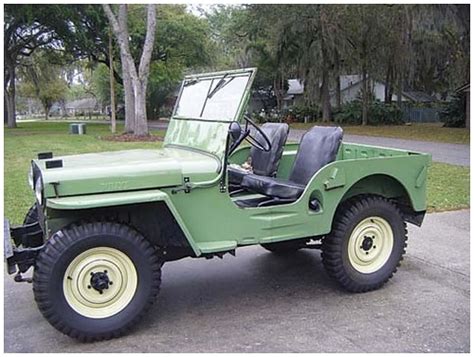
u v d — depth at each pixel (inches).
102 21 1045.8
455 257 186.7
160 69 1247.5
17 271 142.9
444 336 126.2
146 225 136.3
